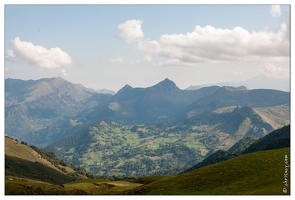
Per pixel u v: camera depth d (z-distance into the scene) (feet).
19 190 250.57
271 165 234.38
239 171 236.22
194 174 254.27
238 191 205.46
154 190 240.32
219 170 247.50
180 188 232.12
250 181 217.15
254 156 257.14
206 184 229.66
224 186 219.61
